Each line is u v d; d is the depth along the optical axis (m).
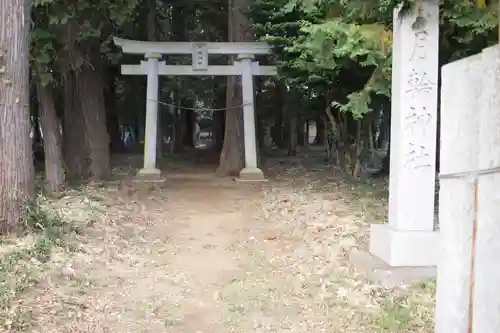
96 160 12.88
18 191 6.55
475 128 1.83
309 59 9.56
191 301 5.49
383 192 10.19
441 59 8.17
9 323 4.34
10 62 6.38
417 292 5.24
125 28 14.13
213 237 8.38
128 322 4.82
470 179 1.86
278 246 7.59
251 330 4.68
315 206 9.38
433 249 5.84
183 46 13.80
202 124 41.53
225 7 18.05
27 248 6.03
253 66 14.12
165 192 12.06
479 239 1.79
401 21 5.89
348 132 12.96
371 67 8.80
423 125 5.90
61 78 12.25
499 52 1.70
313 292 5.55
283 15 10.92
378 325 4.52
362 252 6.58
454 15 6.85
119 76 18.47
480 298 1.78
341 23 8.24
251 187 12.80
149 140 13.53
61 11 9.73
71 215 8.20
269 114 21.16
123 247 7.34
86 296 5.30
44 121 10.70
